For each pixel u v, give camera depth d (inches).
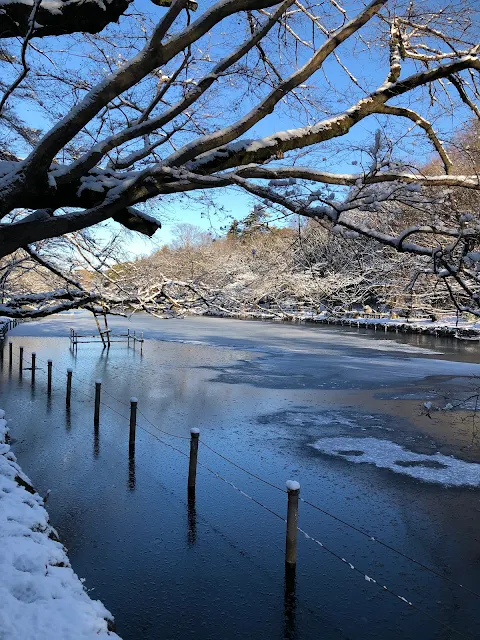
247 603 229.3
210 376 834.2
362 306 2006.6
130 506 325.1
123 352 1129.4
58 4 185.3
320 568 260.5
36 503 193.5
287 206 193.8
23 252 510.0
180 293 501.7
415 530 304.7
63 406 592.1
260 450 449.4
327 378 827.4
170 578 246.1
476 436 502.6
